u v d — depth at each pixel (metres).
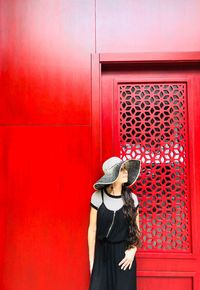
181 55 2.38
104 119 2.50
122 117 2.51
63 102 2.42
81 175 2.38
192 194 2.42
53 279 2.36
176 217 2.45
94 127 2.38
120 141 2.49
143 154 2.47
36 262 2.38
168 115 2.48
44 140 2.41
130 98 2.51
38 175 2.40
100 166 2.38
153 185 2.46
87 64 2.42
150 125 2.49
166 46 2.40
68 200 2.38
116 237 2.00
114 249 1.99
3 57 2.45
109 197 2.03
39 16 2.46
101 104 2.48
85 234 2.36
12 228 2.39
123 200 2.02
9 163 2.41
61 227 2.38
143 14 2.42
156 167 2.47
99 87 2.40
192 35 2.40
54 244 2.38
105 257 2.01
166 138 2.48
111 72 2.52
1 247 2.39
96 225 2.08
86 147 2.39
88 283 2.35
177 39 2.40
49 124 2.42
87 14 2.44
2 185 2.41
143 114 2.50
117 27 2.42
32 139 2.42
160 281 2.43
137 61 2.39
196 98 2.48
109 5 2.43
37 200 2.39
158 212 2.46
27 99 2.43
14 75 2.44
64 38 2.44
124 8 2.43
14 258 2.38
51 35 2.44
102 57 2.40
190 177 2.44
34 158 2.41
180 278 2.42
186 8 2.41
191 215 2.42
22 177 2.41
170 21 2.41
